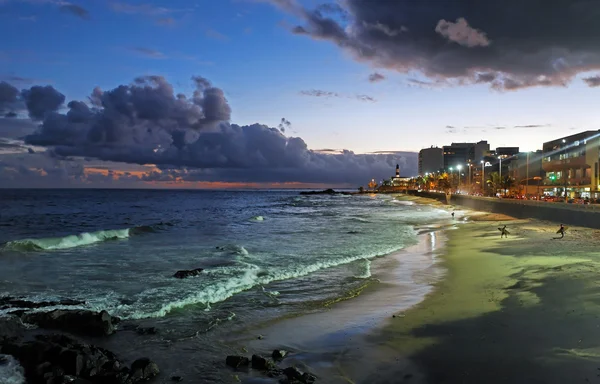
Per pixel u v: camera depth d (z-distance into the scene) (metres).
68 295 15.18
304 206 107.94
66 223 50.62
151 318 12.45
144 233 38.59
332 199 176.50
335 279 17.78
